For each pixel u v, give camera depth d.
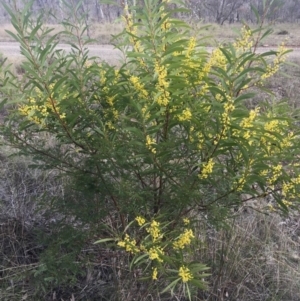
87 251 3.18
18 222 3.56
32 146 2.65
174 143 2.26
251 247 3.35
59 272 2.74
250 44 2.43
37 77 1.98
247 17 14.42
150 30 2.00
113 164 2.39
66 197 2.92
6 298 2.98
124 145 2.32
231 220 3.45
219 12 13.16
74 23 2.58
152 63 2.09
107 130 2.41
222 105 1.97
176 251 2.46
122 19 2.35
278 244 3.58
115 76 2.34
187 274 2.06
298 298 3.18
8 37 14.64
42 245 3.25
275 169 2.34
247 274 3.20
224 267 3.13
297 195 2.43
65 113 2.22
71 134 2.30
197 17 3.05
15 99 2.17
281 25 15.74
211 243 3.26
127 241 2.17
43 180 3.88
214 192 2.66
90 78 2.46
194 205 2.62
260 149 2.29
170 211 2.67
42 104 2.12
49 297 3.12
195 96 2.37
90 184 2.57
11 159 4.08
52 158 2.62
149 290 2.85
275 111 2.44
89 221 2.76
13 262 3.25
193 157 2.44
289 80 7.69
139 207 2.58
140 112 2.06
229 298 3.14
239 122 2.18
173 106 2.18
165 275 2.49
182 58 2.07
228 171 2.38
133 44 2.37
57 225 2.90
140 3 2.40
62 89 2.19
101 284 3.19
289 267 3.29
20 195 3.78
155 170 2.37
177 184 2.42
